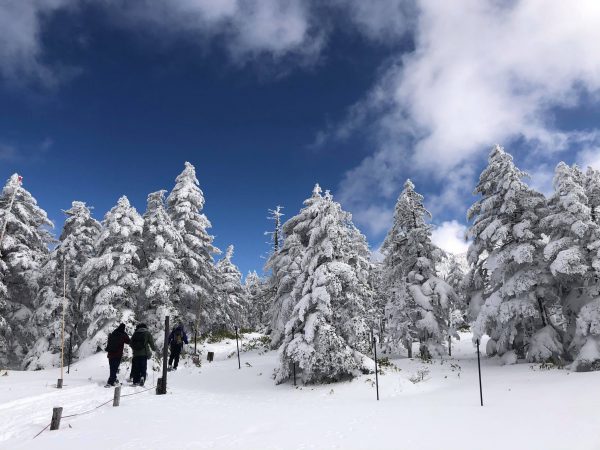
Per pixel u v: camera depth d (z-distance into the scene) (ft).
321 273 49.49
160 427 26.71
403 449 20.63
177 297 85.10
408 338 76.38
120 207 82.12
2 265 77.36
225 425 27.40
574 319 57.82
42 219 91.20
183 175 102.42
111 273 74.79
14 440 24.16
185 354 80.74
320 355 46.19
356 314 49.44
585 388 34.73
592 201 60.13
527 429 23.30
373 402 37.32
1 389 40.73
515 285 57.77
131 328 72.08
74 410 32.01
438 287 74.38
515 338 62.44
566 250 53.06
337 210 55.42
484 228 66.39
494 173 66.49
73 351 79.20
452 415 28.89
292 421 28.68
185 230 95.35
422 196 83.51
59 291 82.02
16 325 82.58
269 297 96.07
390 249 86.43
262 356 79.00
